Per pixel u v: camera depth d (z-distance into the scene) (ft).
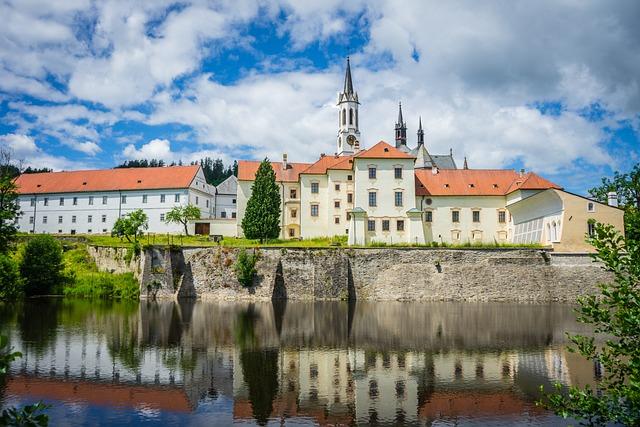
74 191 332.80
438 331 124.47
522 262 198.18
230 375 84.33
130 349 103.04
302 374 84.84
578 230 198.70
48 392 74.54
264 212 248.93
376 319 145.48
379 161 246.06
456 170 272.10
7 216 179.93
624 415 37.22
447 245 221.66
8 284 184.03
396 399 72.59
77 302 186.09
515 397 73.05
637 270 37.11
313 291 198.29
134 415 65.72
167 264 201.77
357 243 238.48
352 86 400.06
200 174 346.74
